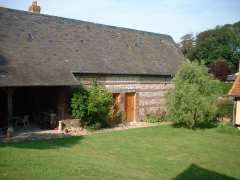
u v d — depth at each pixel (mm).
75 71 17594
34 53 17078
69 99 17750
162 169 10906
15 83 14133
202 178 10359
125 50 22875
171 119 19391
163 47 27125
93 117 18156
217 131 19391
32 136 15203
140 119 22469
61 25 20672
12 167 8609
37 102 19188
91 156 11719
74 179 8016
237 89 20469
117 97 20781
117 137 16031
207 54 58875
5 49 16094
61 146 13164
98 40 21859
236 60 58938
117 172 9469
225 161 12797
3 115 17625
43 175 8086
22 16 19062
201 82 19234
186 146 14914
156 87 23469
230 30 61688
